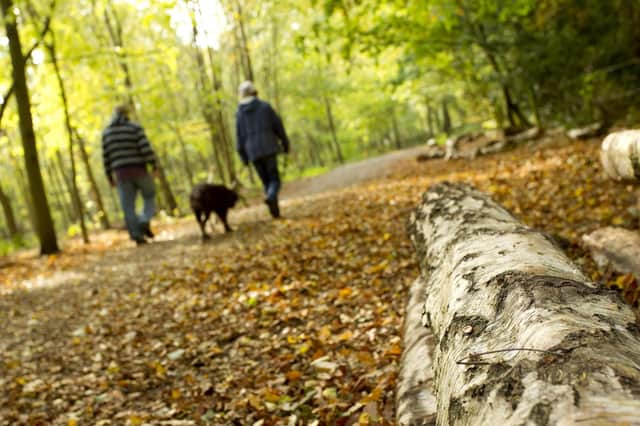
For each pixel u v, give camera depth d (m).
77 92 15.01
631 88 10.95
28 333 5.13
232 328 4.44
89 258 8.74
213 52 17.03
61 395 3.73
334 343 3.69
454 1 10.23
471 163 11.68
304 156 55.91
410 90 17.66
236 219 10.03
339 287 4.88
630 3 10.44
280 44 21.89
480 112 18.83
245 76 18.55
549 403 1.04
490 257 2.00
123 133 9.10
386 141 53.25
